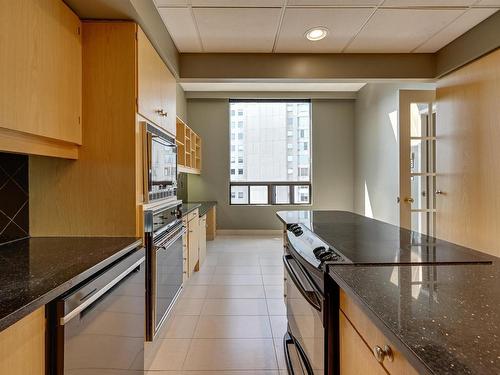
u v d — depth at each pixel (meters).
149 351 1.98
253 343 2.21
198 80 2.98
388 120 4.80
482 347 0.59
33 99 1.33
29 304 0.86
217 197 6.37
